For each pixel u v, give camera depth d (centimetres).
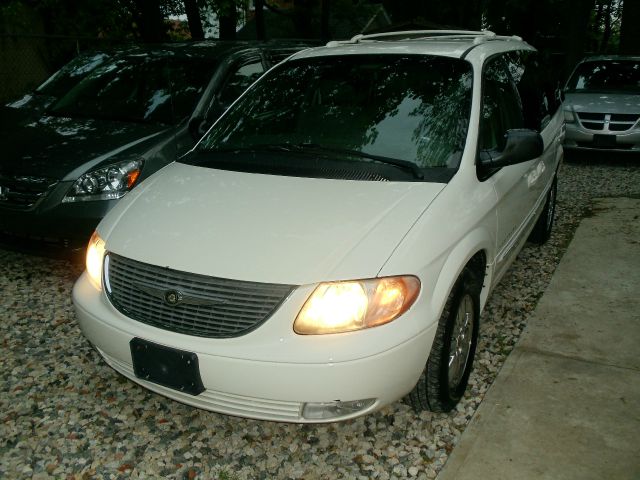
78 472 274
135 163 447
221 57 561
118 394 329
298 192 297
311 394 247
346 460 280
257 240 267
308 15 1461
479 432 290
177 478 270
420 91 351
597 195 715
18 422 307
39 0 1132
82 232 432
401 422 304
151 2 1075
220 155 348
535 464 269
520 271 486
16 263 501
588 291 443
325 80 374
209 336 255
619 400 312
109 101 539
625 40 1477
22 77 1220
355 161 319
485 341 380
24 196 438
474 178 315
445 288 271
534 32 1680
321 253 257
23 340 383
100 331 281
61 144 465
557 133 505
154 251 274
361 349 244
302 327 247
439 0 1997
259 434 298
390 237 264
